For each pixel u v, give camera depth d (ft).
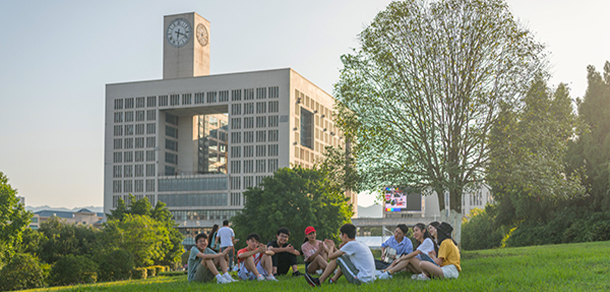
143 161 448.65
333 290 33.63
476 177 84.84
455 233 87.15
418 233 45.52
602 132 132.05
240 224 193.06
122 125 456.86
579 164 133.69
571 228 128.88
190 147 471.21
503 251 83.71
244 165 426.10
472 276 38.24
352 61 88.17
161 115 452.76
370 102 85.76
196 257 47.29
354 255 37.55
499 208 159.02
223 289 37.63
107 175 456.04
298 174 200.85
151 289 42.73
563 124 84.94
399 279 37.99
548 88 83.97
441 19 84.23
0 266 157.89
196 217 435.94
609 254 52.75
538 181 82.58
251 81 430.20
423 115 83.46
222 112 471.21
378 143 85.87
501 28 82.74
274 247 51.67
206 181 435.53
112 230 225.35
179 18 462.60
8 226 164.76
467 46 82.23
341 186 92.43
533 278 35.35
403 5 86.48
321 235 184.75
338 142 513.45
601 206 128.98
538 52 83.46
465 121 82.64
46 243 246.88
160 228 236.63
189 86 444.14
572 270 39.42
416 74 83.87
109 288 47.60
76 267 176.76
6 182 169.68
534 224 145.28
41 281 167.94
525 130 81.30
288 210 186.91
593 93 136.05
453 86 81.82
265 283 41.24
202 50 468.34
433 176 82.89
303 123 454.81
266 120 423.64
